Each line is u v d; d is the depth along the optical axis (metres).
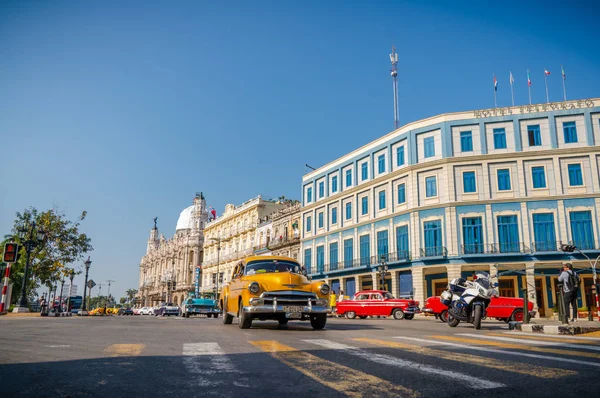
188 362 5.41
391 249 38.69
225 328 11.87
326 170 49.47
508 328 13.01
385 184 40.56
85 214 44.78
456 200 34.91
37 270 42.31
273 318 11.62
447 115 36.44
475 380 4.31
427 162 36.44
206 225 83.44
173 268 97.44
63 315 35.72
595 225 31.80
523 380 4.31
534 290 31.62
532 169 33.97
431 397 3.69
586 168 32.88
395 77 44.59
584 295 31.33
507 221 33.75
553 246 32.25
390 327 13.18
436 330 11.59
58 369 4.95
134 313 69.25
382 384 4.16
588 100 33.84
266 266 12.34
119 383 4.23
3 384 4.19
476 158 34.88
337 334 9.73
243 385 4.13
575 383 4.18
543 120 34.50
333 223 47.56
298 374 4.64
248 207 65.50
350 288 44.03
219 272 74.31
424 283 35.62
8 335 9.40
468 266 33.66
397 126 43.47
